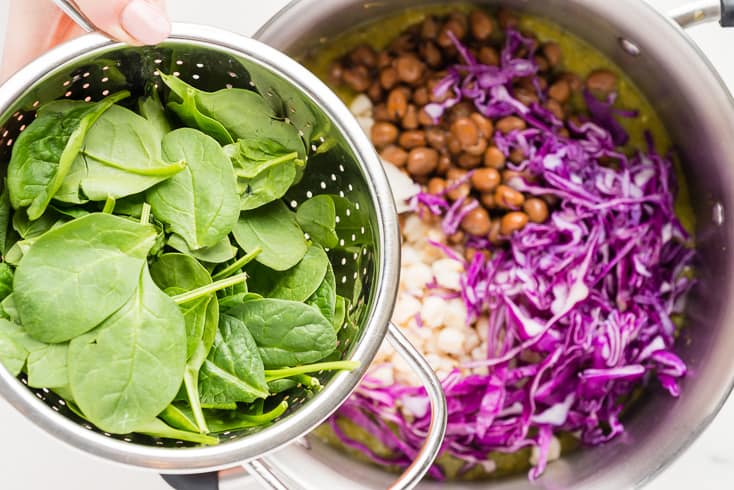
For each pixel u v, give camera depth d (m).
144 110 0.55
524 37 0.72
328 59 0.71
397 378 0.70
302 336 0.54
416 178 0.73
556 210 0.73
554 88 0.72
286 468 0.62
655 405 0.71
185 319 0.53
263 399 0.55
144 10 0.50
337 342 0.56
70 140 0.51
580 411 0.72
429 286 0.71
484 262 0.72
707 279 0.70
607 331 0.71
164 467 0.50
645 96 0.71
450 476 0.72
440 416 0.54
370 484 0.69
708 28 0.74
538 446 0.71
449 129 0.72
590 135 0.73
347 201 0.57
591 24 0.68
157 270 0.54
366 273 0.56
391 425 0.72
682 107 0.68
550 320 0.70
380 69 0.72
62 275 0.51
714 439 0.73
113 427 0.50
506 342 0.71
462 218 0.71
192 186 0.54
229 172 0.54
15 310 0.51
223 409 0.55
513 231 0.71
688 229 0.72
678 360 0.70
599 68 0.72
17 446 0.74
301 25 0.64
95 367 0.51
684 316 0.72
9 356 0.50
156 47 0.53
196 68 0.55
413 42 0.72
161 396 0.51
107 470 0.74
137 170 0.53
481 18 0.71
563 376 0.71
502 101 0.73
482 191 0.72
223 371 0.53
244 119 0.56
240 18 0.73
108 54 0.52
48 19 0.67
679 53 0.63
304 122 0.56
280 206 0.57
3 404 0.74
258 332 0.54
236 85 0.57
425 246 0.72
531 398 0.71
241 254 0.57
